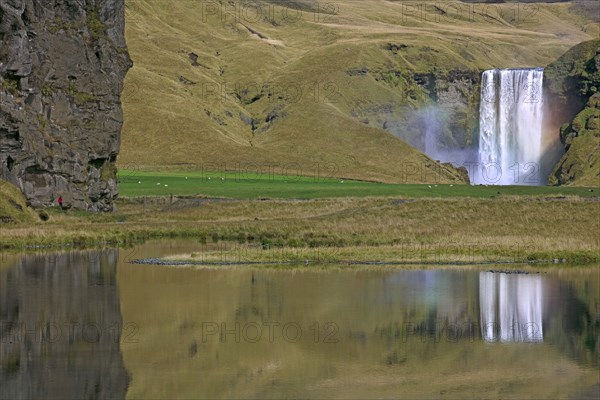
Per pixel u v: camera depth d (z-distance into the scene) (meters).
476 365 87.12
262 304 111.25
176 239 177.38
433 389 79.81
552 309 110.62
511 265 144.25
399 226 183.00
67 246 166.75
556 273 136.38
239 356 89.06
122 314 105.44
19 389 78.50
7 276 129.75
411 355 90.25
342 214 198.25
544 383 81.62
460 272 136.62
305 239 168.62
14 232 171.12
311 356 89.44
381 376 83.44
